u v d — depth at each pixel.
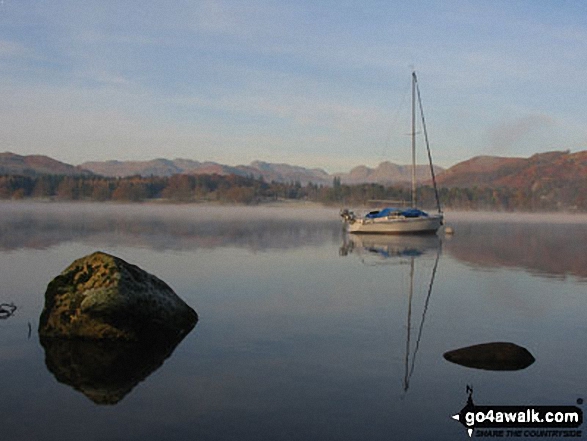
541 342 12.22
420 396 8.66
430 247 39.06
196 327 13.19
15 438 6.98
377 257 31.03
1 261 25.83
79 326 12.04
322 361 10.50
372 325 13.66
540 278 22.64
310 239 45.38
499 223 95.06
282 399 8.45
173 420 7.61
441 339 12.35
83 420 7.60
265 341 11.97
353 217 53.22
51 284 12.61
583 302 17.19
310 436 7.12
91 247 33.94
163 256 29.33
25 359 10.57
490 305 16.56
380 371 9.91
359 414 7.87
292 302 16.59
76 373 9.73
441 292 18.86
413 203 55.88
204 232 52.16
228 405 8.18
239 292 18.30
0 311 14.69
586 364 10.48
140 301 12.16
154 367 10.08
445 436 7.20
